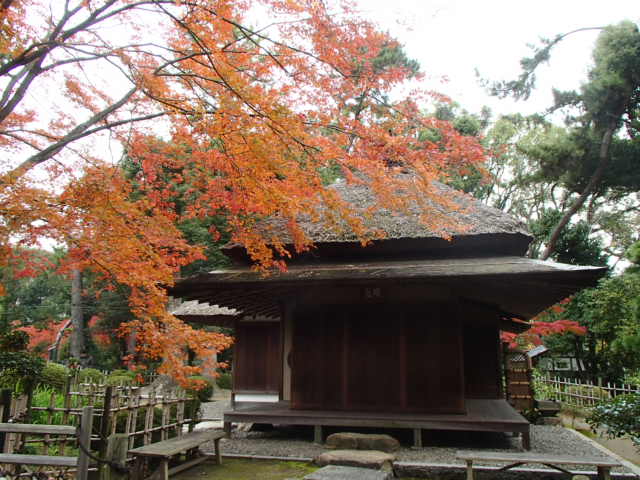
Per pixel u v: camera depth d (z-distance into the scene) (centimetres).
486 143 2458
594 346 1681
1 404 570
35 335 2039
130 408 610
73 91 566
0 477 434
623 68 1504
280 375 974
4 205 419
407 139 539
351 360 784
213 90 489
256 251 638
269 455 688
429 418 718
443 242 794
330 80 504
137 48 516
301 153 530
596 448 729
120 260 500
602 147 1645
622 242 2580
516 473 575
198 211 673
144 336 513
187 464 611
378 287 794
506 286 723
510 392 1070
